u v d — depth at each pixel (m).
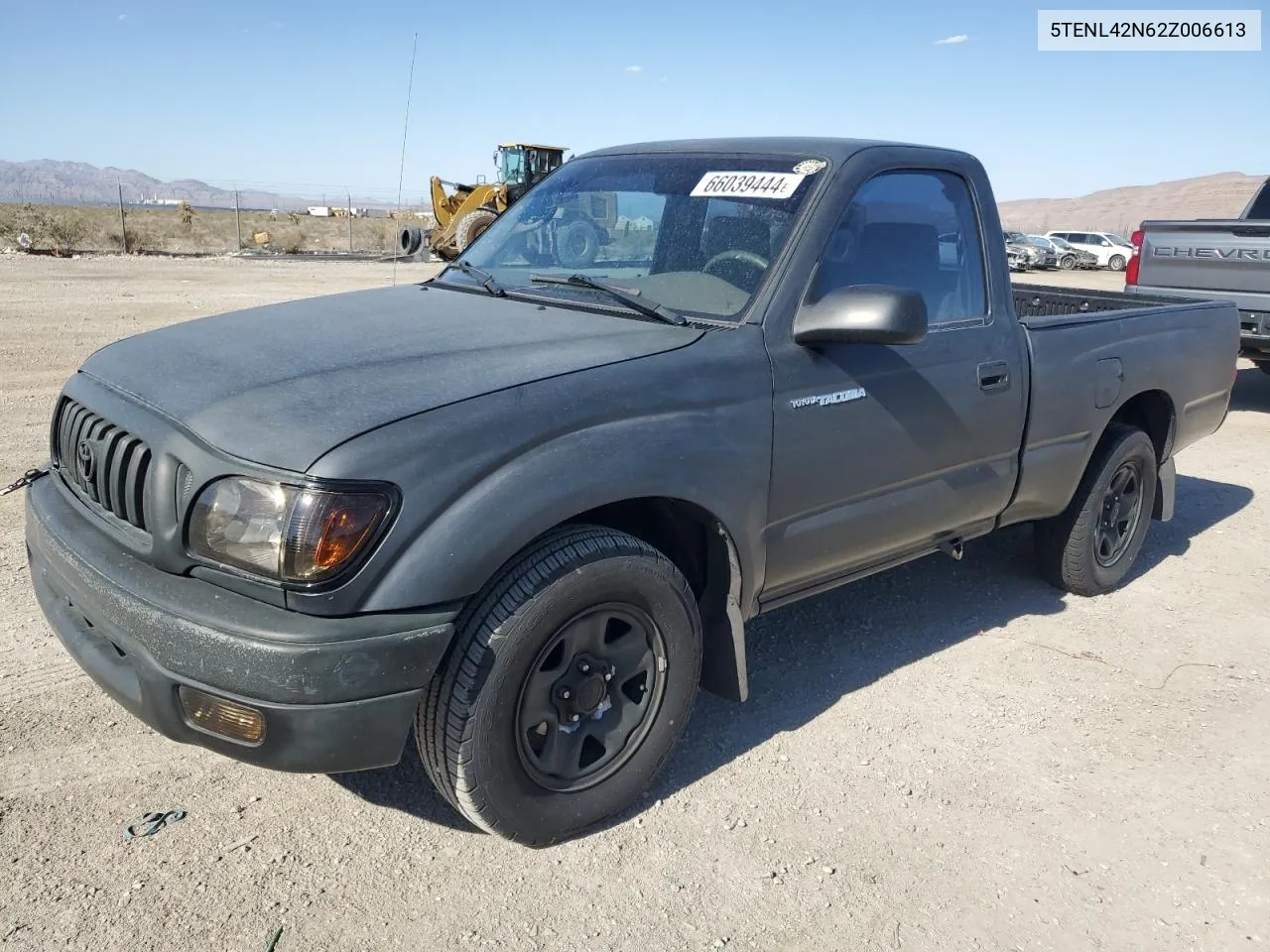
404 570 2.41
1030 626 4.61
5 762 3.16
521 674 2.66
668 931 2.61
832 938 2.61
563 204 3.97
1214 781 3.39
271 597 2.38
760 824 3.06
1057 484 4.43
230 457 2.42
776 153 3.64
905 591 4.96
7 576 4.52
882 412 3.50
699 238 3.49
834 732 3.62
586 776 2.93
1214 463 7.73
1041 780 3.36
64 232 37.72
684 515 3.16
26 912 2.53
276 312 3.48
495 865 2.83
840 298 3.10
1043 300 6.46
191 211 56.72
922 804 3.20
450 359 2.82
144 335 3.34
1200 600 4.99
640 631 2.97
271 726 2.38
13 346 10.76
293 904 2.62
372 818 3.01
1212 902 2.81
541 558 2.66
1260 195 10.58
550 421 2.66
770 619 4.58
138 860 2.76
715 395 3.01
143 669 2.48
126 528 2.66
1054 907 2.76
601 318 3.28
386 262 28.62
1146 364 4.79
